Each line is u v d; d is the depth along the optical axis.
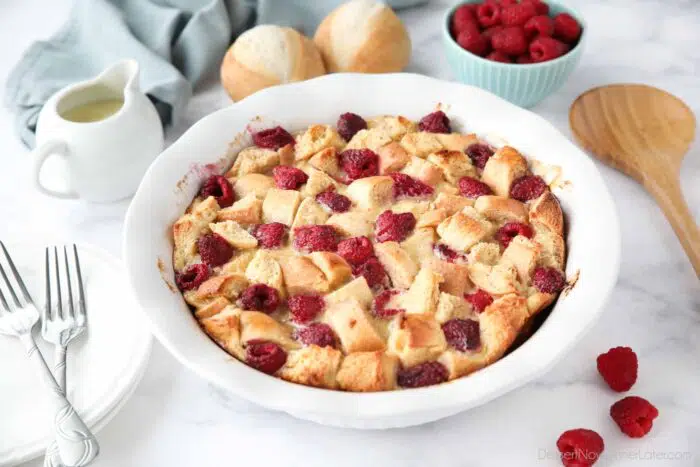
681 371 0.69
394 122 0.78
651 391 0.68
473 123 0.77
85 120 0.81
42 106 0.87
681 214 0.76
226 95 0.90
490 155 0.76
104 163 0.78
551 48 0.83
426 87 0.78
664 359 0.70
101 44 0.90
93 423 0.65
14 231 0.79
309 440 0.67
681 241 0.75
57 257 0.74
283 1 0.94
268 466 0.65
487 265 0.69
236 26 0.94
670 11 0.98
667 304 0.73
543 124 0.75
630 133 0.83
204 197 0.74
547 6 0.87
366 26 0.87
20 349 0.70
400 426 0.65
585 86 0.90
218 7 0.89
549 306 0.68
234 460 0.66
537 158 0.74
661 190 0.78
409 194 0.74
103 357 0.69
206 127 0.75
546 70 0.83
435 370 0.64
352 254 0.69
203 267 0.69
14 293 0.71
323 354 0.63
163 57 0.89
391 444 0.66
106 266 0.74
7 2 1.02
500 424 0.67
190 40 0.89
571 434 0.64
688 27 0.96
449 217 0.71
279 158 0.76
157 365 0.70
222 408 0.68
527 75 0.83
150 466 0.65
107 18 0.89
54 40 0.91
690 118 0.84
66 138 0.77
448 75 0.91
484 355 0.64
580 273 0.67
